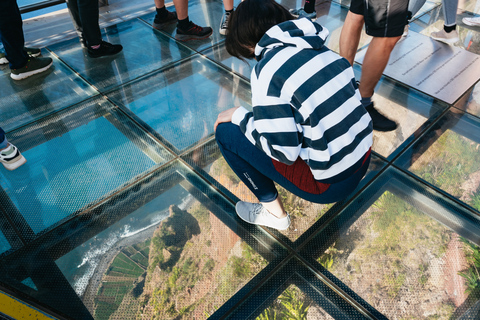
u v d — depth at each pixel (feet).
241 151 4.46
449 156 6.89
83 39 10.47
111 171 6.81
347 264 5.22
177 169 6.81
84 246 5.57
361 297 4.84
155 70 9.66
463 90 8.53
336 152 3.67
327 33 3.70
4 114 8.27
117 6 13.01
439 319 4.60
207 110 8.25
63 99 8.70
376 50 6.75
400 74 9.12
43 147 7.37
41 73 9.65
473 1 12.75
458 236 5.54
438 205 6.00
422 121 7.70
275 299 4.84
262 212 5.60
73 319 4.66
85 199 6.30
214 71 9.58
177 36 10.87
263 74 3.36
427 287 4.93
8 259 5.41
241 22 3.59
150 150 7.24
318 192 4.35
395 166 6.70
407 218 5.81
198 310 4.77
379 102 8.22
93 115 8.18
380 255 5.32
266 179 4.85
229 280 5.09
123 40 11.04
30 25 11.93
